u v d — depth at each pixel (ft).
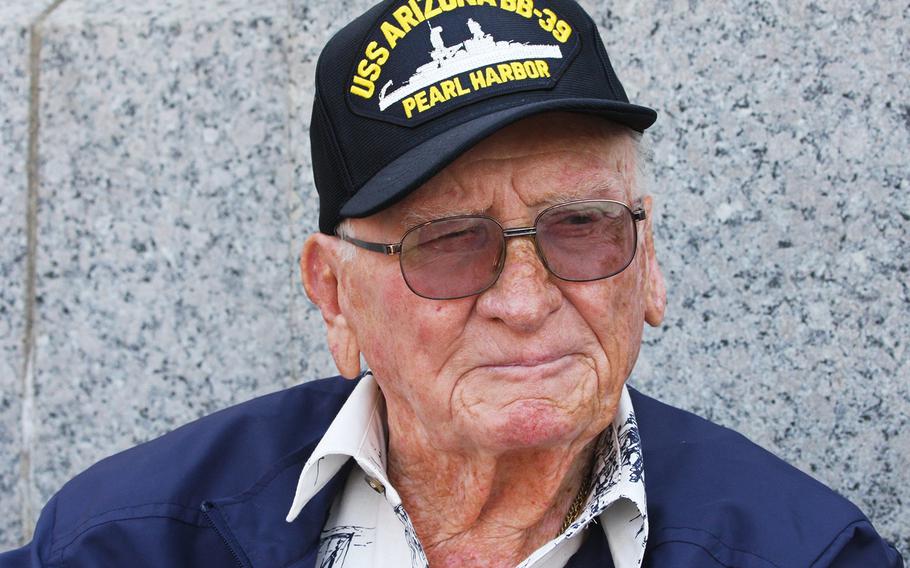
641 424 6.22
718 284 8.29
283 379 9.26
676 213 8.33
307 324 9.12
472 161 4.99
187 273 9.36
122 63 9.31
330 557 5.95
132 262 9.44
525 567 5.45
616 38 8.33
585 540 5.78
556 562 5.74
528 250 5.04
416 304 5.16
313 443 6.27
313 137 5.63
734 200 8.20
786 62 8.02
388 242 5.21
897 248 7.90
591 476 5.85
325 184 5.49
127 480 6.16
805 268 8.09
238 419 6.44
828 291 8.06
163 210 9.35
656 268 5.87
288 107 9.05
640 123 5.28
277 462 6.11
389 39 5.13
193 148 9.26
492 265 5.03
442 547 5.84
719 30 8.14
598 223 5.11
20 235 9.55
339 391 6.70
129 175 9.38
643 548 5.41
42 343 9.63
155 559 5.85
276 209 9.17
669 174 8.32
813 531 5.50
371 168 5.13
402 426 5.69
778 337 8.19
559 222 5.06
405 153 5.01
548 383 5.08
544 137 5.03
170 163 9.30
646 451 6.02
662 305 5.88
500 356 5.06
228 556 5.95
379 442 6.00
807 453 8.18
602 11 8.34
